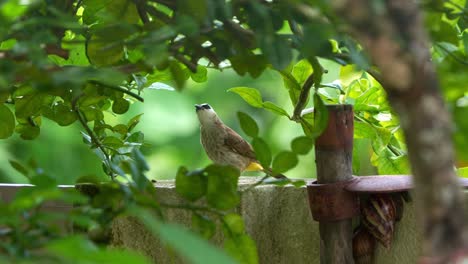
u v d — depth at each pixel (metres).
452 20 4.05
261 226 5.60
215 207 3.84
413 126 2.43
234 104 15.21
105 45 3.95
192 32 3.11
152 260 5.88
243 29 3.65
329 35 2.98
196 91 15.12
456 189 2.42
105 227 3.79
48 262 2.53
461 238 2.42
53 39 3.14
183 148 14.86
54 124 14.11
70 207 5.99
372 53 2.45
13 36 3.37
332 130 5.13
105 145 5.86
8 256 2.87
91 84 4.79
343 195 5.15
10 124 5.05
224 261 2.34
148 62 3.11
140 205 3.76
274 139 14.70
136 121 6.12
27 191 3.37
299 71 5.38
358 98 6.44
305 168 14.46
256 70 3.79
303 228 5.70
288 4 3.50
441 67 3.29
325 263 5.27
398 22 2.43
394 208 5.28
